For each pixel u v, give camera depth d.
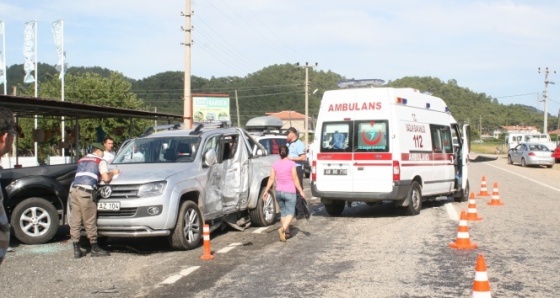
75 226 8.73
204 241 8.47
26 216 9.85
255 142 12.08
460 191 16.19
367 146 12.77
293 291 6.53
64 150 22.47
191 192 9.48
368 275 7.27
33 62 29.77
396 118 12.67
